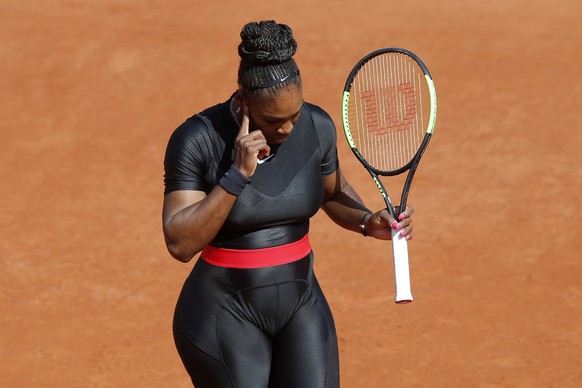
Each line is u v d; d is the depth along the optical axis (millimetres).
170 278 32781
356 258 33938
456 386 25578
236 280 14969
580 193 39281
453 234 35812
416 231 36125
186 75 54406
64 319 29781
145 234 36438
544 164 42375
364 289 31562
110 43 58812
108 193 40344
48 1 66562
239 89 13914
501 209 37938
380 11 65938
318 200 15211
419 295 31000
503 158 43094
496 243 34906
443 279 32156
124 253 34750
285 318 15281
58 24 62094
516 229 36094
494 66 54969
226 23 63094
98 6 65750
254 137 13711
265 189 14617
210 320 15180
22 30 60938
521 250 34312
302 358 15242
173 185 14641
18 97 51156
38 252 34750
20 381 26156
